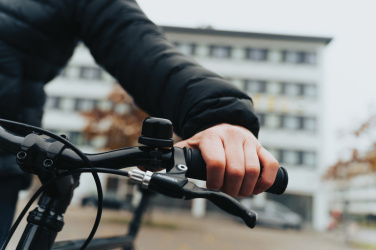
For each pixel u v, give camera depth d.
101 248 0.94
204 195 0.53
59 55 1.00
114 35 0.91
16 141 0.60
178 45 28.38
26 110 0.95
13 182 0.87
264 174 0.62
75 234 7.90
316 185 25.80
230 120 0.73
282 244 11.78
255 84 27.77
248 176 0.60
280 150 26.53
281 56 27.80
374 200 38.66
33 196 0.59
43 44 0.94
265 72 27.73
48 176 0.60
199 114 0.73
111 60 0.91
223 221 22.69
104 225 12.05
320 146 26.38
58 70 1.04
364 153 17.61
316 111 26.88
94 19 0.93
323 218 25.27
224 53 28.14
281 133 26.69
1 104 0.87
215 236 12.55
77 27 0.98
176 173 0.56
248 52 28.05
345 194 16.94
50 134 0.60
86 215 15.91
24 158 0.58
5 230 0.84
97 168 0.56
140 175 0.54
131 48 0.88
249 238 13.12
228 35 28.19
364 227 35.12
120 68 0.90
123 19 0.92
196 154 0.60
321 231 22.53
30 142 0.59
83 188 21.94
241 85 27.80
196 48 28.30
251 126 0.74
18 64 0.90
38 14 0.92
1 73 0.87
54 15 0.94
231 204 0.52
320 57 27.55
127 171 0.55
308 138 26.53
